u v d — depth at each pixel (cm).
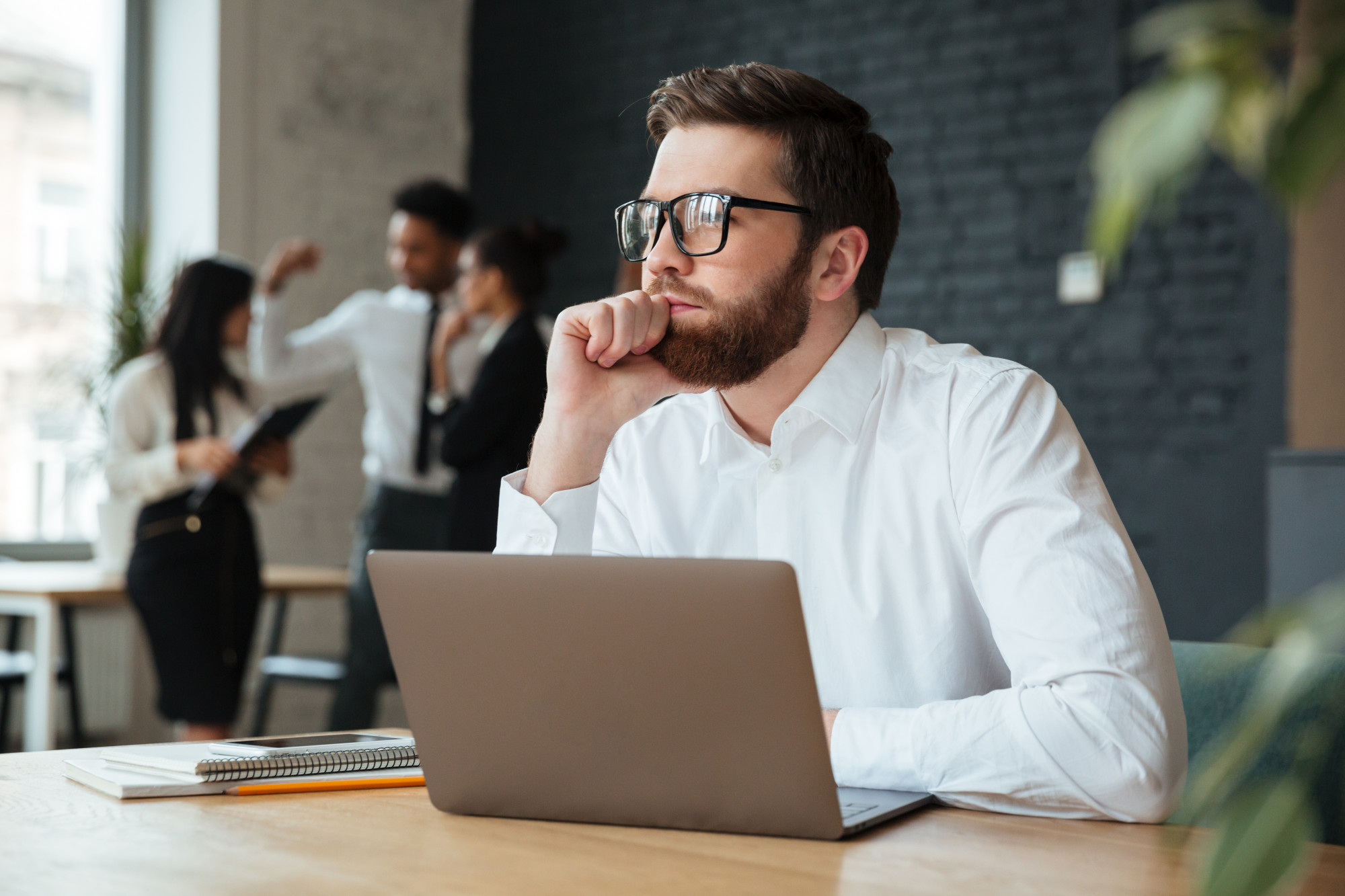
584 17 559
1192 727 123
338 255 549
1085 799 100
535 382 353
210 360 365
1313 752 31
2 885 78
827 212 136
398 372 410
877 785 109
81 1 522
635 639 90
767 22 509
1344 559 302
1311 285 389
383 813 100
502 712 95
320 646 543
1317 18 27
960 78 461
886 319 474
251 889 77
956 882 79
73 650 414
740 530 146
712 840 90
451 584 95
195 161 521
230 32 518
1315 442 389
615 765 93
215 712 351
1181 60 28
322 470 541
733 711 88
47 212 513
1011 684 116
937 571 131
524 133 575
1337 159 25
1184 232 411
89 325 518
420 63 578
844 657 136
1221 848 30
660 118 140
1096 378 428
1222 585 403
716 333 133
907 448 133
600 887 78
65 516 509
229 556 355
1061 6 439
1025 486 120
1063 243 436
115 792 106
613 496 152
